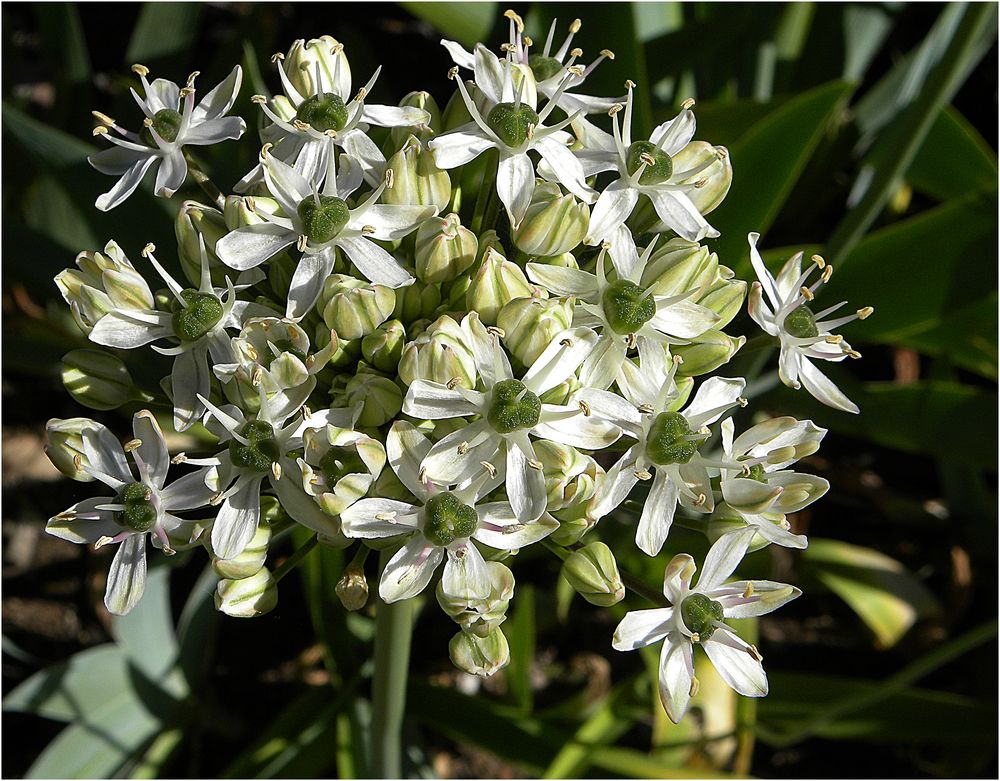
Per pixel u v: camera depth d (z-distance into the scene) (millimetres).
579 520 192
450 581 189
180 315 194
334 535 190
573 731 249
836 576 262
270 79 298
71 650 273
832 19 293
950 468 270
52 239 247
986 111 338
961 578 276
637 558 254
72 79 263
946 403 245
